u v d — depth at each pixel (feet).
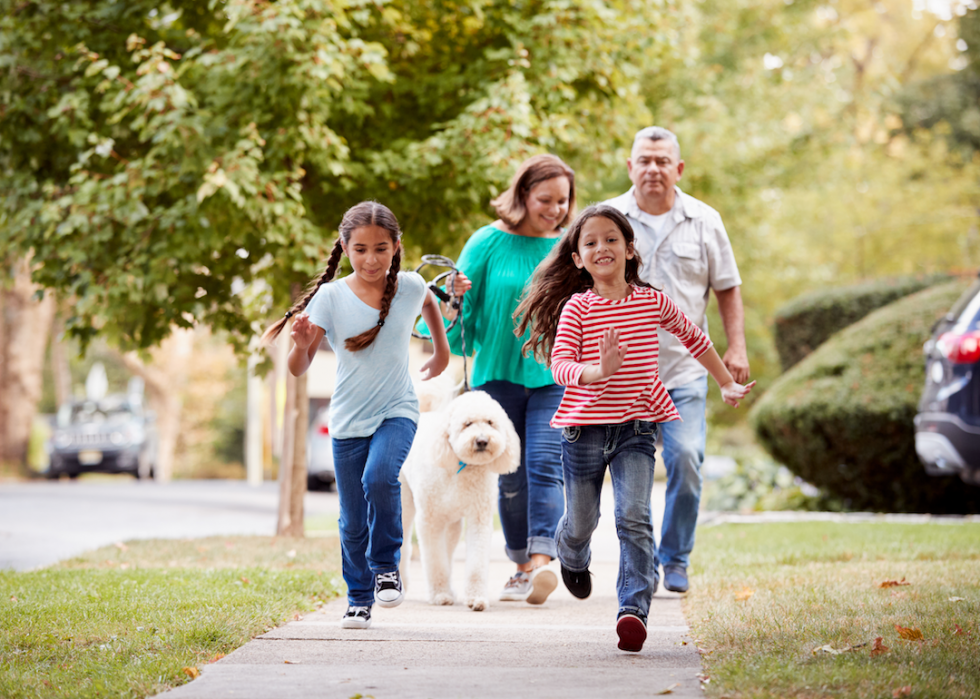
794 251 102.53
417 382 26.11
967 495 50.06
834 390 51.11
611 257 19.22
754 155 84.89
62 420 111.65
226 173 33.60
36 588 25.38
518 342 25.32
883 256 116.06
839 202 112.16
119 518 55.77
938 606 21.17
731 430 135.03
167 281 35.81
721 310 27.17
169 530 48.73
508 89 37.22
